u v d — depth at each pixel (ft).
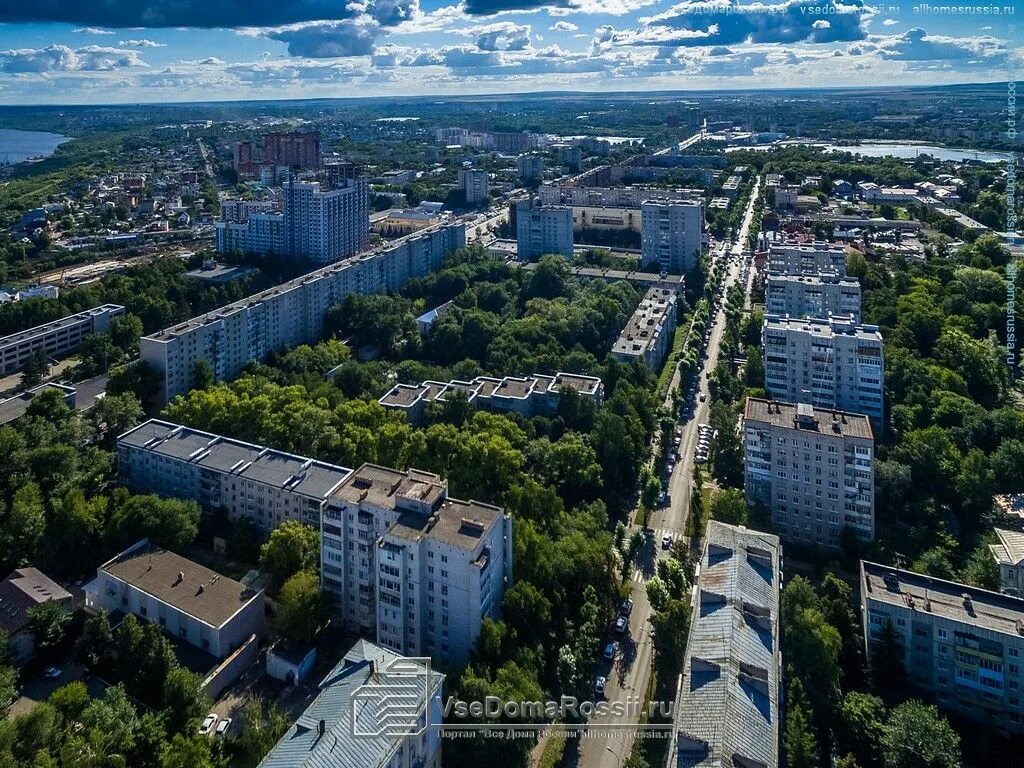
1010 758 591.78
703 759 476.95
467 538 643.45
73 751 513.04
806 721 563.89
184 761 528.22
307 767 444.14
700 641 581.94
